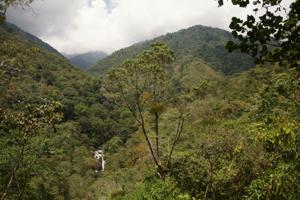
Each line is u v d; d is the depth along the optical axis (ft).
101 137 313.94
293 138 21.43
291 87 26.61
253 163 52.19
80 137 290.35
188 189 65.05
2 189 56.75
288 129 19.89
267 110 51.29
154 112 69.67
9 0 33.12
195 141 68.33
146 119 80.23
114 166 224.94
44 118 43.42
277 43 11.60
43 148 57.36
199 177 63.16
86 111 325.83
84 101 343.67
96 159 261.44
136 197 60.64
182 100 72.84
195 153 65.00
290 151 24.84
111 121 328.49
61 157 215.72
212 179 59.72
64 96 323.78
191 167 64.34
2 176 56.95
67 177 197.47
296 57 11.57
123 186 113.29
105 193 125.08
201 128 71.82
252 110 64.39
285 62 11.73
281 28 11.43
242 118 77.20
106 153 276.00
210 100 82.89
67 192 176.65
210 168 60.70
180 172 65.82
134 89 69.51
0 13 33.60
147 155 94.32
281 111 40.65
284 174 22.16
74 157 239.30
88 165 238.27
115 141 287.89
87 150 268.00
